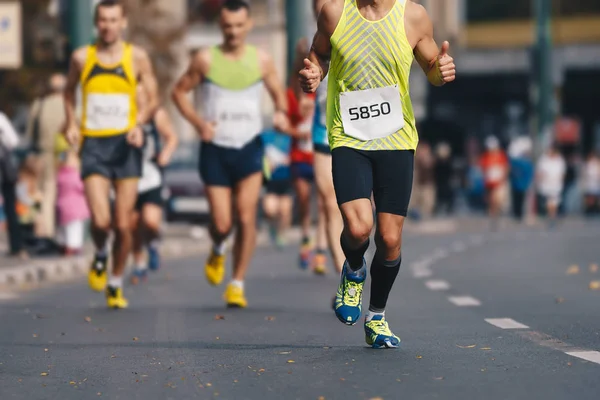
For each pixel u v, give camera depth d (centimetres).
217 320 2058
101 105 2216
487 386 1311
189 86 2239
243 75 2228
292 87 2348
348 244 1553
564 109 9575
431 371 1415
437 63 1539
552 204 6988
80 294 2683
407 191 1552
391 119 1548
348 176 1538
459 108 9650
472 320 2020
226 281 2986
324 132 2170
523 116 9612
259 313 2175
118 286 2298
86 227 4053
